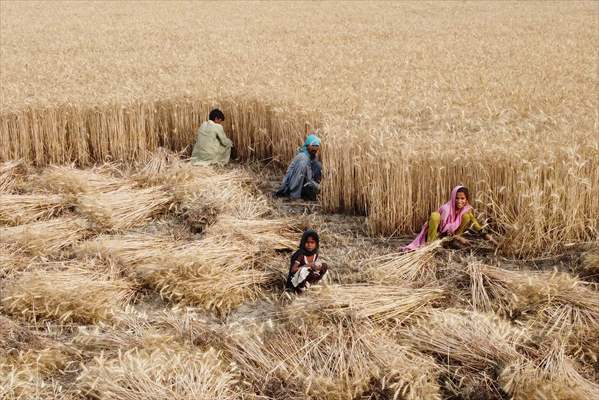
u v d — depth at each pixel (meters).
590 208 7.49
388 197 7.86
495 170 7.68
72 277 6.52
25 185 9.61
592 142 7.74
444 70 14.97
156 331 5.55
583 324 5.62
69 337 5.86
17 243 7.36
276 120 10.72
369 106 10.80
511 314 5.99
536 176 7.31
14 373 5.04
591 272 6.82
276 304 6.44
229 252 7.02
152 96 11.40
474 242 7.59
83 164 11.00
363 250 7.53
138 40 22.64
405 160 7.79
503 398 4.88
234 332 5.54
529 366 4.92
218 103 11.30
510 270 7.01
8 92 11.82
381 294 6.03
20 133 10.66
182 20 28.75
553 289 5.96
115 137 10.99
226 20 28.58
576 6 31.47
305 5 34.28
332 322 5.57
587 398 4.57
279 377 5.07
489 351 5.17
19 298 6.12
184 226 8.30
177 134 11.41
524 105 11.08
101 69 15.55
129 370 4.89
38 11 32.75
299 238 7.73
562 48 18.38
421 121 10.36
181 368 4.91
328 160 8.77
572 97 11.47
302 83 12.54
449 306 6.14
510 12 29.88
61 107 10.80
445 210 7.40
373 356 5.14
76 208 8.61
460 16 28.81
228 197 8.68
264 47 19.58
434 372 5.08
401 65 15.77
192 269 6.52
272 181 10.20
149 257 7.04
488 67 15.22
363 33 23.58
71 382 5.16
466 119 10.03
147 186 9.41
